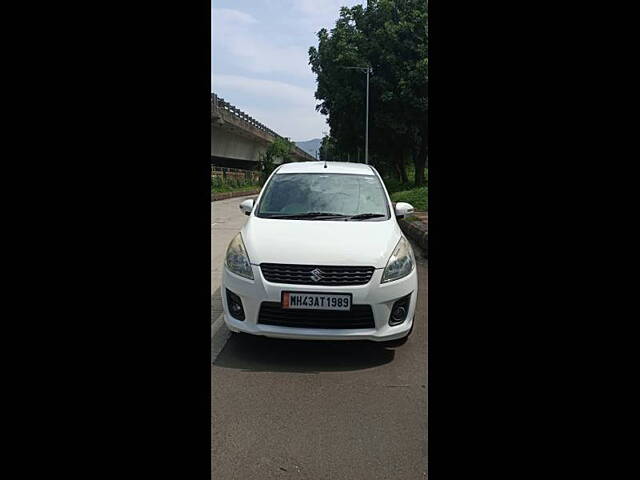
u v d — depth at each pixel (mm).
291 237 3865
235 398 3131
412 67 26172
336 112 30547
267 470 2439
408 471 2451
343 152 35281
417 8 27125
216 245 9375
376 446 2645
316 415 2945
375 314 3602
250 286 3650
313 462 2508
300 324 3588
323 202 4605
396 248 3938
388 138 29734
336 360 3750
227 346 3988
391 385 3344
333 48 29312
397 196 18938
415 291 3887
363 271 3609
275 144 42312
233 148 38875
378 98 27406
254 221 4305
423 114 26828
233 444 2641
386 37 26656
